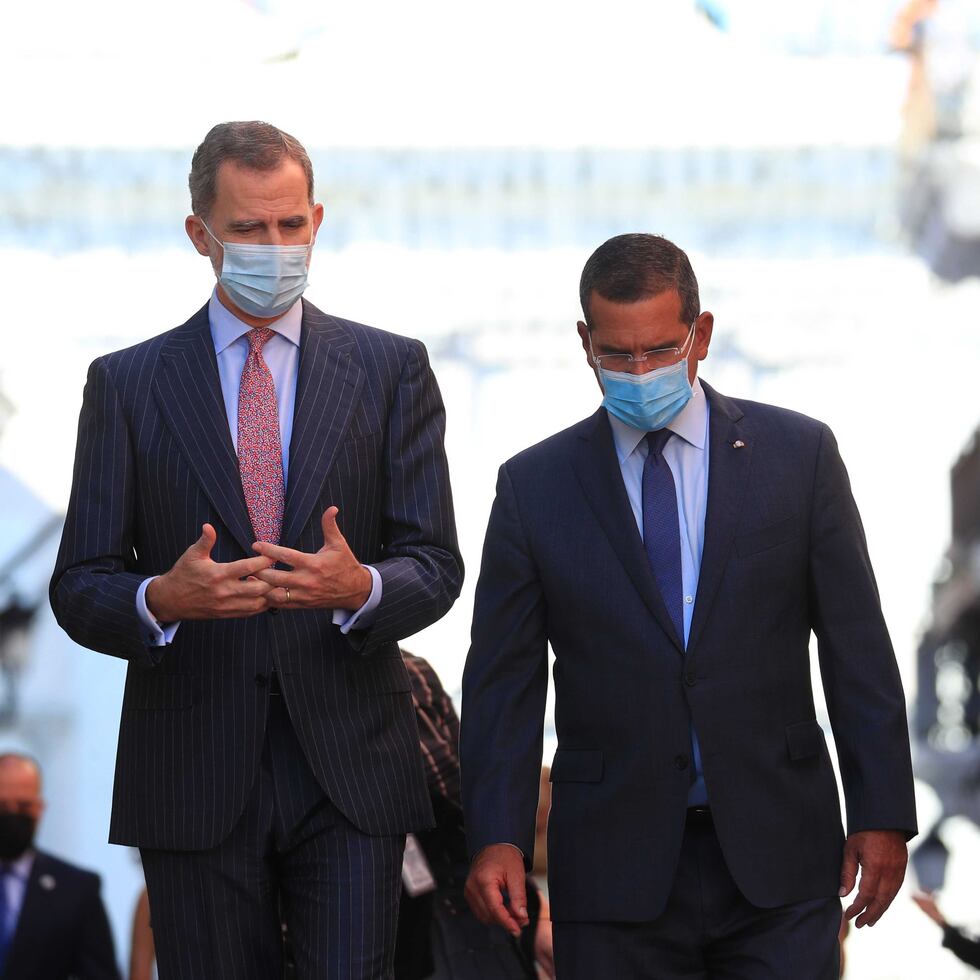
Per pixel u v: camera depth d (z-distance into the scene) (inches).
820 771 497.4
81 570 462.6
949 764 1994.3
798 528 495.5
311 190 470.6
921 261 2106.3
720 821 481.4
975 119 1952.5
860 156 2036.2
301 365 479.2
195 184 465.1
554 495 506.9
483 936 619.2
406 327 2143.2
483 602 515.2
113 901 1775.3
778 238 2112.5
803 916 484.7
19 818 976.3
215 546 463.8
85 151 1988.2
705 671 484.7
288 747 469.1
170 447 469.7
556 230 2116.1
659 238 487.5
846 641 498.0
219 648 465.7
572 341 2161.7
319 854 468.1
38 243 2006.6
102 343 2027.6
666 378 476.1
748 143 2065.7
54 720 1797.5
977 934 644.7
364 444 478.3
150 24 1967.3
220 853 462.6
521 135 2068.2
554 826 500.1
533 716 513.3
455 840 623.8
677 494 499.8
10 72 1969.7
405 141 2059.5
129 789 472.1
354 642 460.1
